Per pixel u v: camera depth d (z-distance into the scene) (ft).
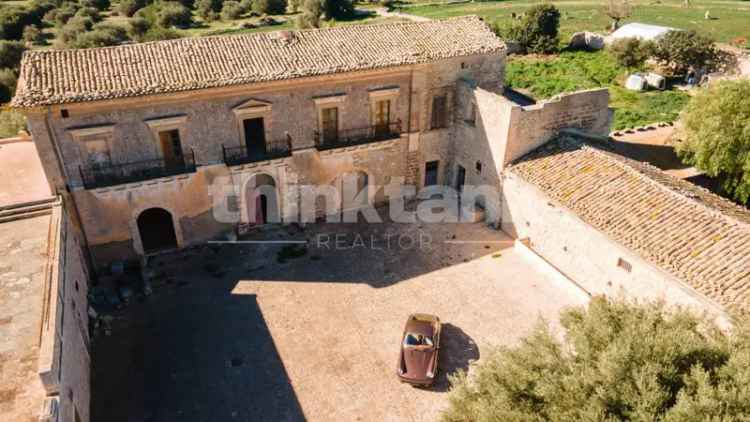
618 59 184.44
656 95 162.09
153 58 83.35
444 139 104.22
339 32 97.45
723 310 57.98
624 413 38.65
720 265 62.64
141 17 235.40
